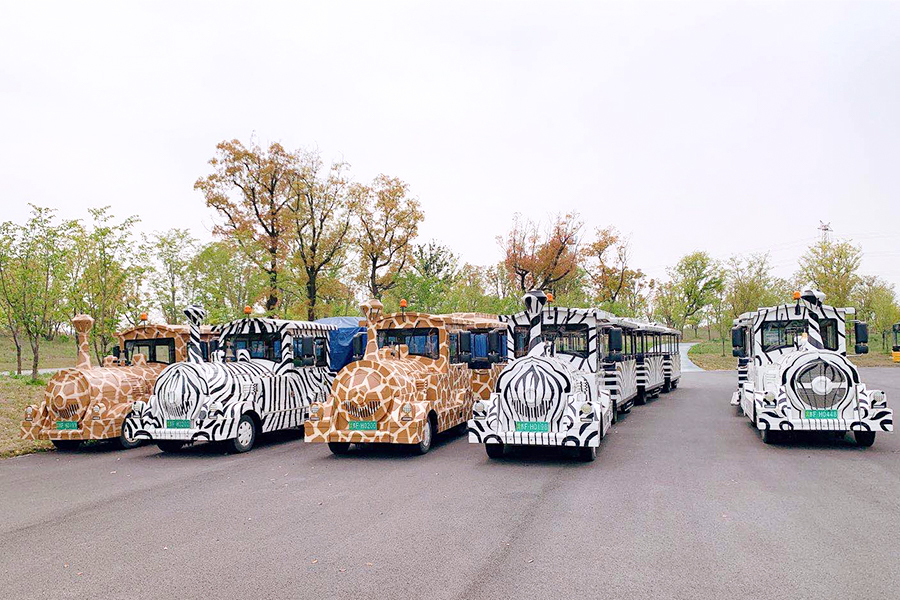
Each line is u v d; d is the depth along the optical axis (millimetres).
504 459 10461
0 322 21109
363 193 26125
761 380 12352
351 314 31844
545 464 9953
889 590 4723
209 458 11328
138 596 4992
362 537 6320
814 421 10523
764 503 7262
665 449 11055
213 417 11336
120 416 12297
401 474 9430
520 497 7812
